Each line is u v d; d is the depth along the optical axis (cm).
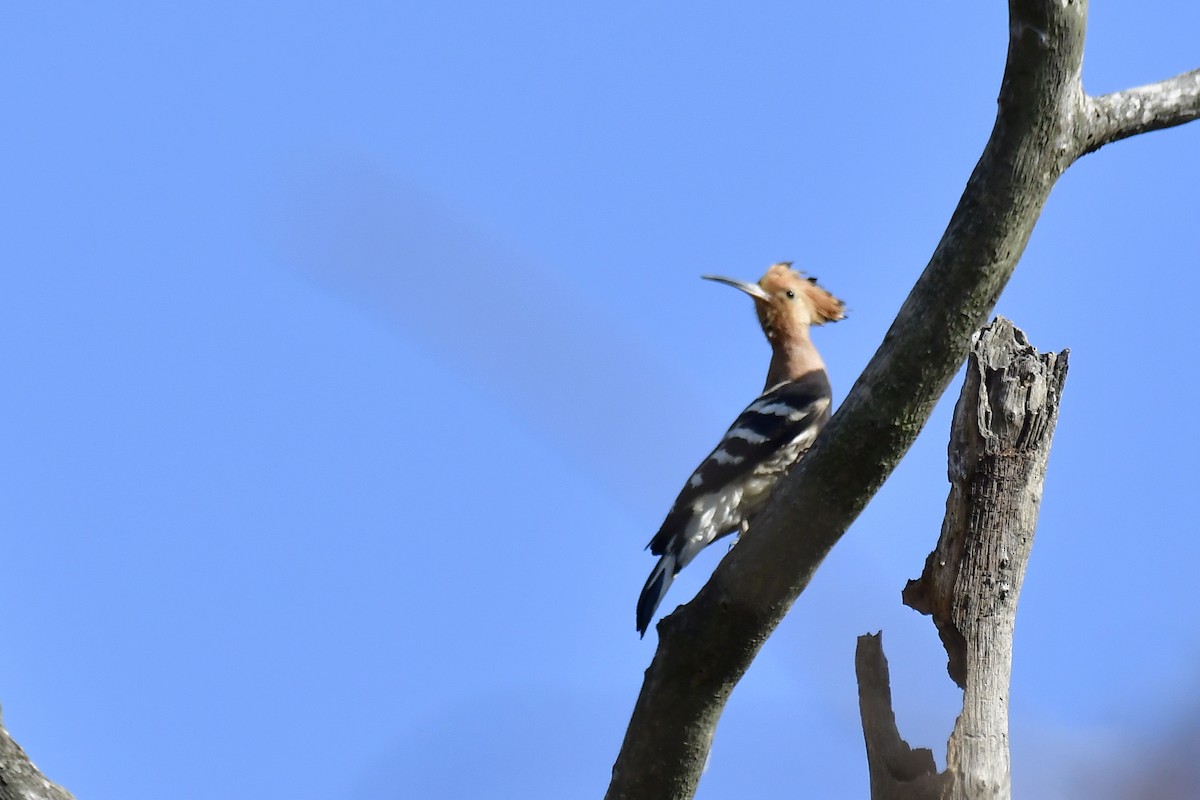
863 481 818
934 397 812
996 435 912
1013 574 907
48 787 758
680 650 854
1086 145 810
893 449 813
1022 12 754
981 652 900
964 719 879
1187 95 842
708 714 866
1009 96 782
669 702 865
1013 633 912
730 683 859
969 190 800
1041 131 782
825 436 824
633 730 882
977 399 920
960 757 864
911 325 809
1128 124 823
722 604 839
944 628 922
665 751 873
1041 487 918
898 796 868
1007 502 909
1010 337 938
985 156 797
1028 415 910
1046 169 790
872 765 880
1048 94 773
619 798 892
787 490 830
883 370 812
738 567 832
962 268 793
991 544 908
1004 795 860
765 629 842
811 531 822
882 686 891
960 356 807
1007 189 786
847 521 826
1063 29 752
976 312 798
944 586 913
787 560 824
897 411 807
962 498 916
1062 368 921
